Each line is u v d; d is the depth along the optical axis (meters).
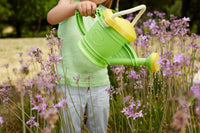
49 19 1.71
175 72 1.29
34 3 21.59
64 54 1.83
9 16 24.66
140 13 1.54
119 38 1.46
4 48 7.48
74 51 1.77
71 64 1.79
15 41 9.96
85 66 1.77
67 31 1.79
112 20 1.42
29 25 25.52
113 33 1.45
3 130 2.08
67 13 1.60
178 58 1.19
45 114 0.88
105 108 1.94
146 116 2.14
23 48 7.43
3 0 23.80
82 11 1.48
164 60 1.26
